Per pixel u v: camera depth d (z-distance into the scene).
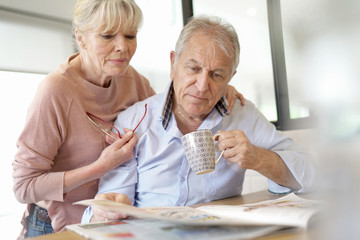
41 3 2.43
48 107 1.22
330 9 0.26
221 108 1.27
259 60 1.99
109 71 1.27
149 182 1.20
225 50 1.09
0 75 2.57
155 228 0.64
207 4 2.23
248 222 0.59
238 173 1.26
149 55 2.59
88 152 1.31
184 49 1.12
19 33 2.35
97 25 1.19
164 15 2.50
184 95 1.13
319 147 0.30
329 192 0.31
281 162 1.16
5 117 2.59
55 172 1.22
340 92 0.27
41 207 1.37
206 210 0.81
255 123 1.34
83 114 1.29
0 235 2.41
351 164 0.29
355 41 0.25
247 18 2.03
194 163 1.00
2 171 2.59
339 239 0.31
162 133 1.24
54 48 2.50
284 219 0.62
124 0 1.21
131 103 1.50
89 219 0.88
